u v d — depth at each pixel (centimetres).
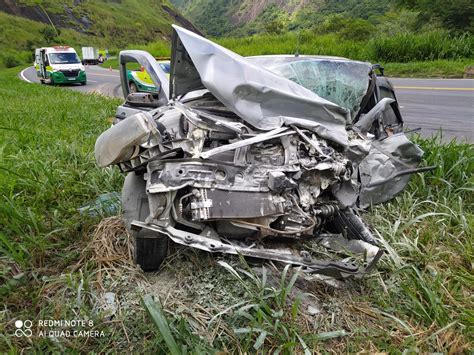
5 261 299
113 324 240
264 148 280
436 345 237
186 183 249
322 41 2181
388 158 395
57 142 564
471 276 292
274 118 292
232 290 260
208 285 265
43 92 1445
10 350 213
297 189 285
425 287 265
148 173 254
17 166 449
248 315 229
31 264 295
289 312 248
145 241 269
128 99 491
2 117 798
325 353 226
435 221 366
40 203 385
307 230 281
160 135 252
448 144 539
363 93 400
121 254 302
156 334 227
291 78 389
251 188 259
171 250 293
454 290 281
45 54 2091
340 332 235
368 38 2283
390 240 328
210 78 281
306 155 287
